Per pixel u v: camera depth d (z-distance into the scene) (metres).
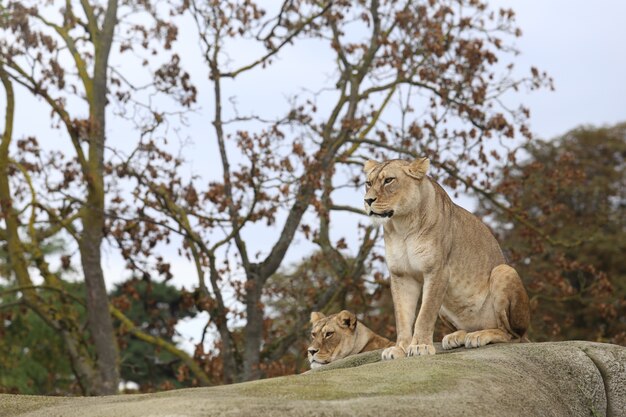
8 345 31.12
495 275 10.07
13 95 20.62
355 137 21.80
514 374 8.59
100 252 20.31
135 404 7.01
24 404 7.78
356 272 20.89
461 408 7.50
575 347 9.35
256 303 20.00
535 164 22.44
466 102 21.34
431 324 9.70
